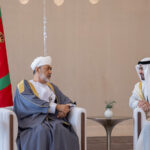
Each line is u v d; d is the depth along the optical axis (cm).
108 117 421
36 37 627
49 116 391
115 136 655
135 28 674
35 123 369
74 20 648
